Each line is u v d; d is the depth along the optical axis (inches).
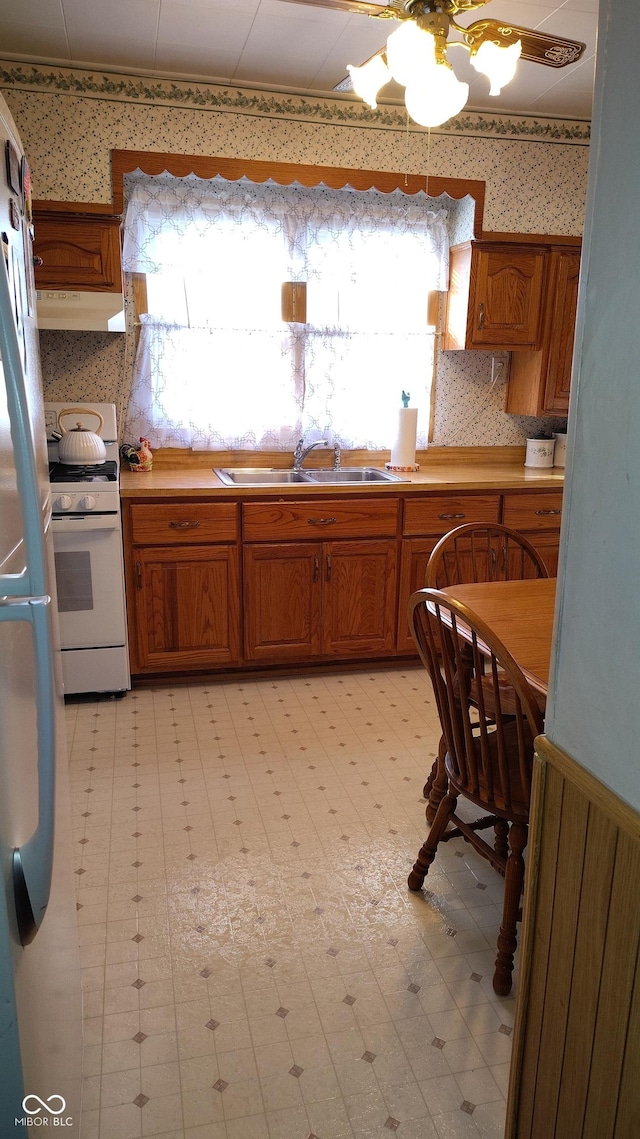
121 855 88.8
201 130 130.3
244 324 149.4
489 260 148.3
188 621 134.6
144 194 139.6
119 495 124.9
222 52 117.6
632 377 35.4
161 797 101.0
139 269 141.0
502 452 171.0
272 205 146.3
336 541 138.3
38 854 37.0
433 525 142.8
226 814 97.3
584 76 125.0
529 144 145.4
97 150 126.3
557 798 44.6
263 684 139.9
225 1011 67.9
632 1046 38.7
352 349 157.0
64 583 124.2
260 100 131.6
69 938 56.0
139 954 74.2
